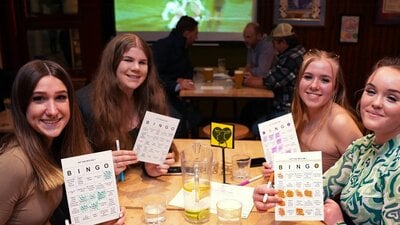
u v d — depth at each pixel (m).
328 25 4.86
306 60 1.83
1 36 4.74
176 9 4.98
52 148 1.49
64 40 4.88
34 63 1.30
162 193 1.58
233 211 1.30
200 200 1.36
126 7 4.97
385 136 1.32
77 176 1.23
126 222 1.35
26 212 1.30
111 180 1.27
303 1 4.81
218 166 1.87
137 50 1.82
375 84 1.26
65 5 4.77
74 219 1.23
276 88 3.62
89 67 4.94
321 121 1.87
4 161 1.23
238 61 5.12
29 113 1.28
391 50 4.89
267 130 1.58
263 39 4.27
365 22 4.84
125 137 1.87
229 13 4.96
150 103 1.98
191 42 4.16
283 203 1.27
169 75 3.96
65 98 1.36
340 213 1.37
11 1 4.66
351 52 4.94
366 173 1.36
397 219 1.19
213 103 5.06
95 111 1.85
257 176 1.75
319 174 1.27
